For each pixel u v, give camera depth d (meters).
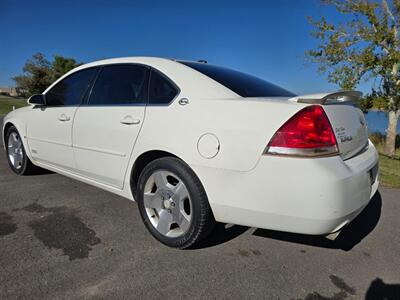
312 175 1.75
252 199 1.92
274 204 1.86
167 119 2.27
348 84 8.36
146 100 2.50
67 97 3.28
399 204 3.58
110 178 2.75
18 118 3.99
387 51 7.96
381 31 7.77
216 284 1.96
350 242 2.60
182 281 1.98
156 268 2.11
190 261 2.21
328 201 1.76
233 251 2.38
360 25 8.50
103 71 2.98
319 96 1.89
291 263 2.24
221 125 2.02
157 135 2.30
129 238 2.51
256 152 1.87
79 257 2.21
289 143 1.79
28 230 2.60
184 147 2.14
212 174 2.04
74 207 3.13
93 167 2.88
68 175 3.36
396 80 7.88
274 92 2.66
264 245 2.49
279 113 1.87
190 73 2.41
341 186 1.78
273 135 1.84
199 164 2.08
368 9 8.05
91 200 3.33
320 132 1.81
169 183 2.37
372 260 2.32
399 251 2.47
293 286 1.98
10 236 2.48
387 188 4.28
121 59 2.90
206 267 2.14
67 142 3.15
